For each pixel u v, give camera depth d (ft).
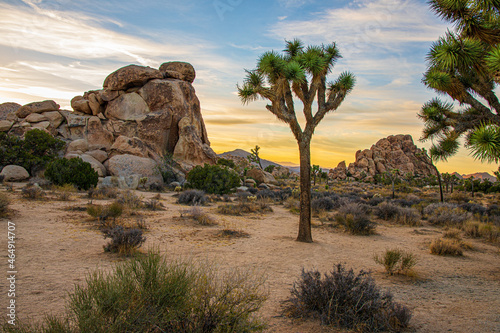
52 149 115.85
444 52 19.19
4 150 97.35
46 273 18.51
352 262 26.61
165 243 29.66
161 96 155.12
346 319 13.65
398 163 449.89
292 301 15.01
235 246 30.53
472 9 18.04
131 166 121.60
